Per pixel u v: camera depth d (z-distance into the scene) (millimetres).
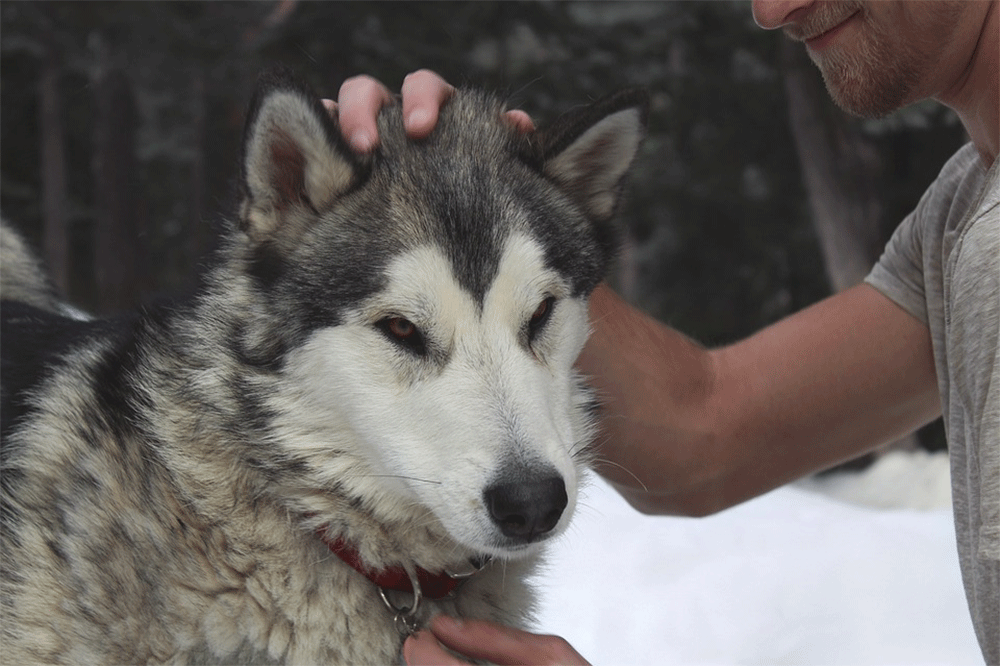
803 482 13398
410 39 14305
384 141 3268
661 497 3883
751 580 6340
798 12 3154
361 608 3125
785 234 17266
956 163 3406
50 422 3174
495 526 2795
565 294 3211
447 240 3018
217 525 3006
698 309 18078
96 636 2926
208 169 22562
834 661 5359
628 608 6062
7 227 4617
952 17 2934
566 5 15289
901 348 3633
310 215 3145
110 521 2980
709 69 16141
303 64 14555
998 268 2592
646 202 17141
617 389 3600
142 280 22312
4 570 2975
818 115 15016
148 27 16812
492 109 3529
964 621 5711
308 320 3033
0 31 18641
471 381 2926
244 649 3008
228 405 3062
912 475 12414
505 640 3029
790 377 3689
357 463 3090
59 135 22719
